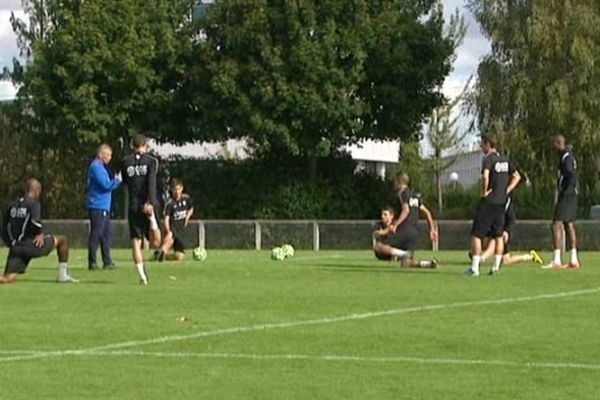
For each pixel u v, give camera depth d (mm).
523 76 77812
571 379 15797
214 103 68688
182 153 92750
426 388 15164
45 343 19141
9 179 77375
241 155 91125
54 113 70438
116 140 70875
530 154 77500
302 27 66812
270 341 19312
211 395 14742
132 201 30016
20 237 30469
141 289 28656
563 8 77688
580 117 75812
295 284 30234
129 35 68812
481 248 34125
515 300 26000
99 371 16484
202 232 57344
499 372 16344
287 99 66562
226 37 68312
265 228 57219
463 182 113812
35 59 70250
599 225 52938
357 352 18125
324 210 71562
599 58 76000
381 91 69375
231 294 27312
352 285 29875
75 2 70062
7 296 26750
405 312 23484
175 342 19219
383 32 69188
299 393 14852
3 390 15070
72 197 77312
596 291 28312
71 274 33594
